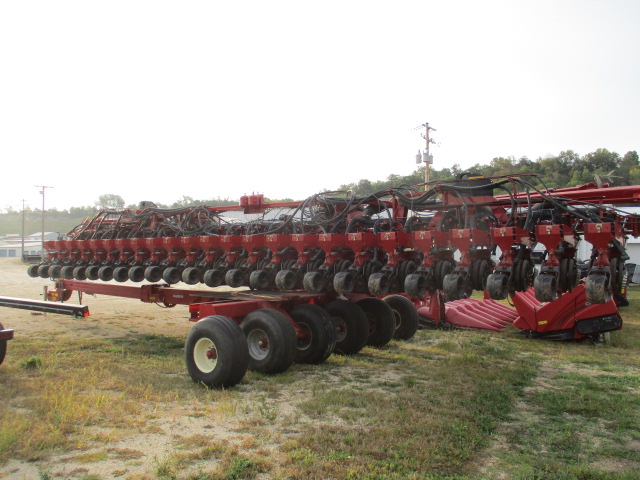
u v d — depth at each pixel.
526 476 3.98
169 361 7.51
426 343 9.45
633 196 5.84
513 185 5.98
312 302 8.09
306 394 6.05
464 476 3.95
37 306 8.25
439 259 6.19
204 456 4.25
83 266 9.94
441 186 6.22
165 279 8.53
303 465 4.05
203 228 8.43
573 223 5.83
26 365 6.81
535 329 10.12
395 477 3.88
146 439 4.59
